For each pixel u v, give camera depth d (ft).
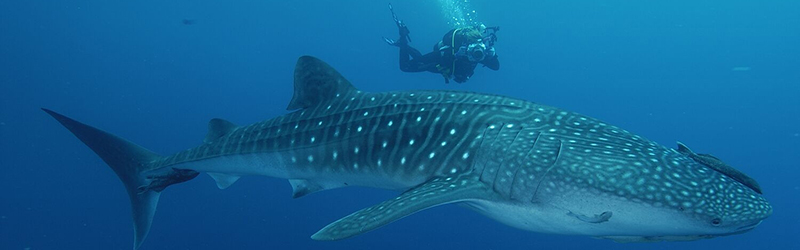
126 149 22.68
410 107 17.21
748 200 11.98
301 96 19.69
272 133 19.81
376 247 60.34
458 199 13.43
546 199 13.35
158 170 22.27
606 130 14.80
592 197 12.66
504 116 15.52
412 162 16.25
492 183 14.32
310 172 19.06
